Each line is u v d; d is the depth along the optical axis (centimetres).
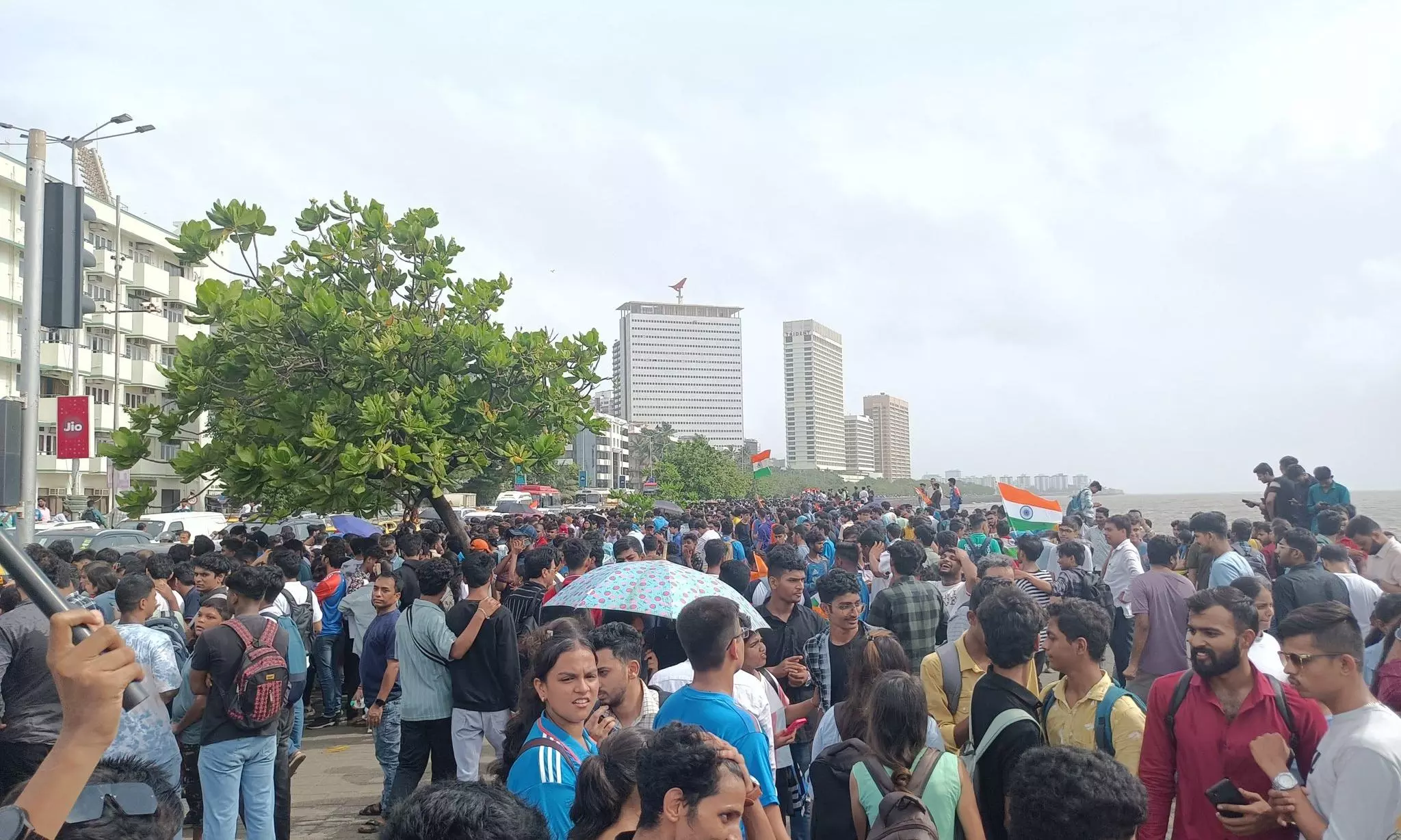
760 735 380
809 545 1225
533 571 852
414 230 1401
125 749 398
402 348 1230
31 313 983
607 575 618
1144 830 398
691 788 265
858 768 363
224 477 1166
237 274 1302
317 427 1112
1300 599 701
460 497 5956
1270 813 354
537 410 1342
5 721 457
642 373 18400
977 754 404
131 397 4569
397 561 1140
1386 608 537
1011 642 417
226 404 1220
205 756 532
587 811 303
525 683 413
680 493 5672
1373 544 891
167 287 4747
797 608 630
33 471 988
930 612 688
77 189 908
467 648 619
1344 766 332
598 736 393
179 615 814
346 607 1024
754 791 288
